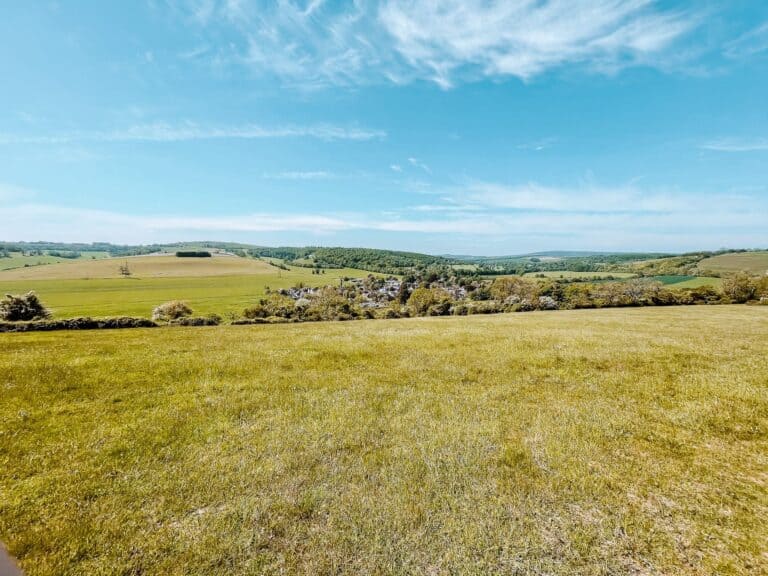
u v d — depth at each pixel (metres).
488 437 6.70
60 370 10.59
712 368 10.93
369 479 5.42
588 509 4.80
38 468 5.73
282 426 7.16
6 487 5.26
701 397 8.64
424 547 4.16
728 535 4.36
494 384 9.67
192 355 12.52
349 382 9.80
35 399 8.48
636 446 6.43
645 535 4.35
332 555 4.07
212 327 20.59
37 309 34.31
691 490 5.20
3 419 7.43
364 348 13.70
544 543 4.22
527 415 7.69
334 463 5.84
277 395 8.82
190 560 4.03
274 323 23.84
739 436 6.81
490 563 3.95
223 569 3.91
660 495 5.09
